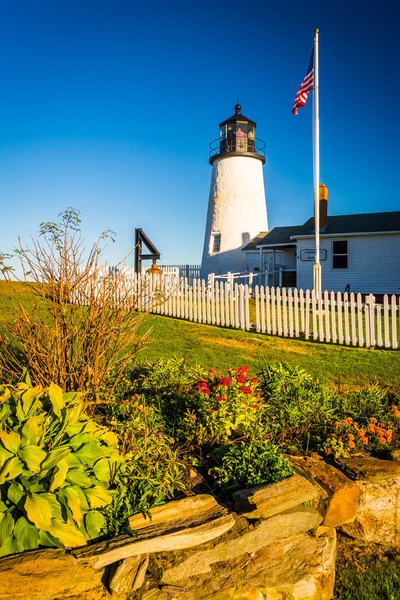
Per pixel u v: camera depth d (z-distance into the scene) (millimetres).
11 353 5207
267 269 28953
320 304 12711
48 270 4734
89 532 3189
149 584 3070
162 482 3748
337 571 4051
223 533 3404
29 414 3387
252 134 32844
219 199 32844
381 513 4352
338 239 24906
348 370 9039
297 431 4980
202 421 4617
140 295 5297
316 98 16328
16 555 2912
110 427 4375
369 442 5004
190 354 9625
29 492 3025
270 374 5734
